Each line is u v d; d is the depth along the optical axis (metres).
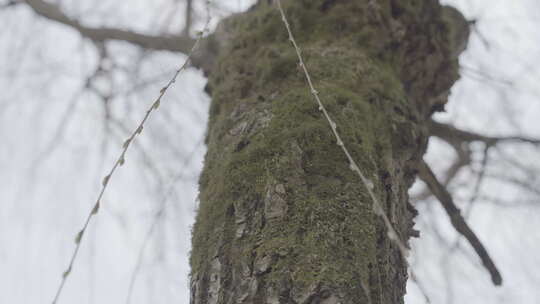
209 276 1.20
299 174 1.25
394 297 1.22
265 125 1.39
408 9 1.80
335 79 1.53
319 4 1.78
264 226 1.19
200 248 1.26
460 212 2.34
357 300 1.07
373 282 1.14
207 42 2.24
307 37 1.71
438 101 1.94
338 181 1.24
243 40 1.81
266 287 1.10
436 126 2.60
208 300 1.17
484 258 2.37
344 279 1.09
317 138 1.31
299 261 1.11
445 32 1.93
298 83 1.52
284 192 1.22
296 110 1.38
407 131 1.55
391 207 1.34
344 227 1.17
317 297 1.06
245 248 1.18
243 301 1.11
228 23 2.18
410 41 1.80
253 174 1.28
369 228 1.20
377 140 1.43
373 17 1.74
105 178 1.00
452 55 1.96
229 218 1.25
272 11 1.82
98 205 0.97
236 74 1.69
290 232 1.16
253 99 1.53
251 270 1.14
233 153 1.37
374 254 1.18
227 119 1.53
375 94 1.54
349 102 1.43
